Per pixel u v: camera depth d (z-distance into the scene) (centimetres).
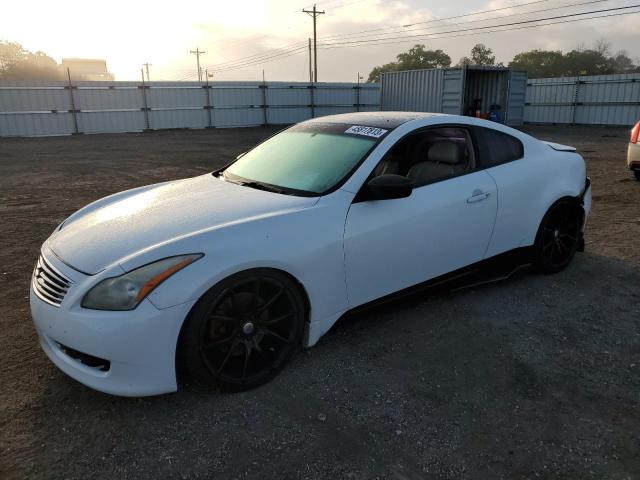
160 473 225
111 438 247
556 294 413
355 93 3344
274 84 3095
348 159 340
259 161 389
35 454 236
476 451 238
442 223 354
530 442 244
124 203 348
